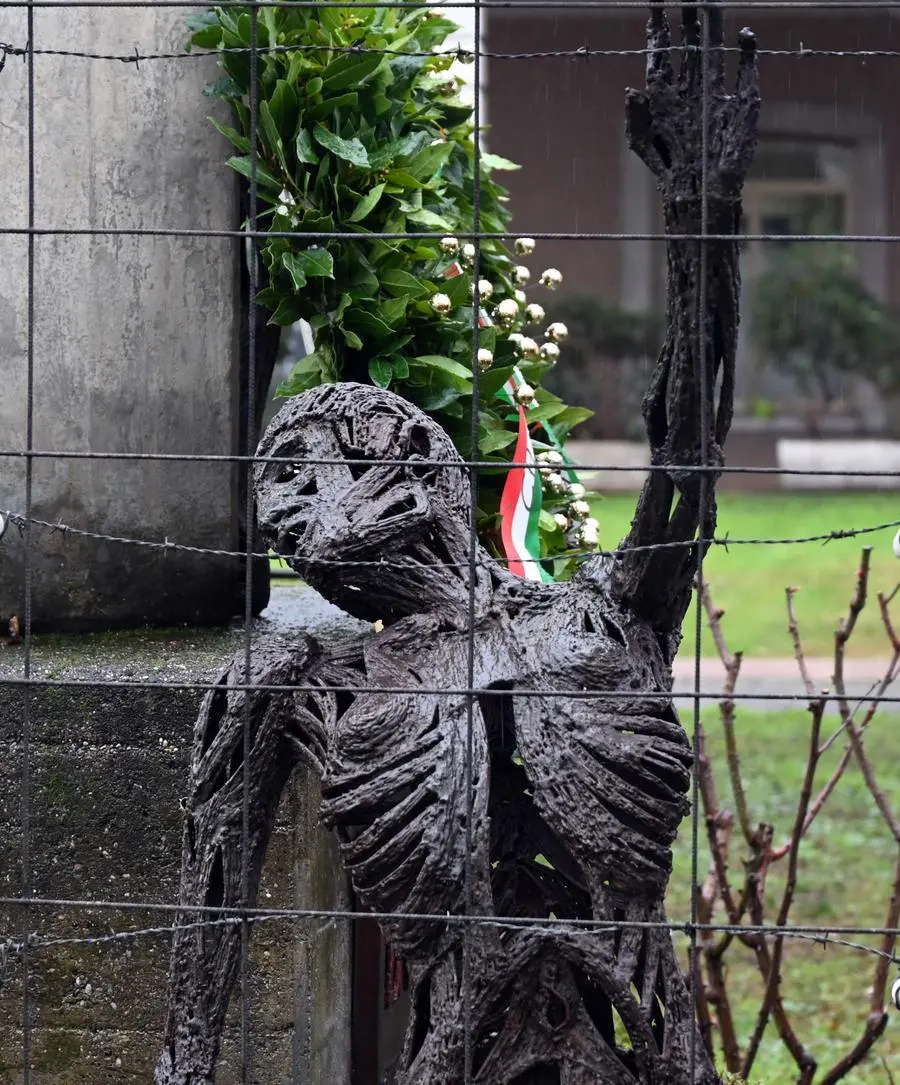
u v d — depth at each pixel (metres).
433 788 2.13
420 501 2.42
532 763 2.18
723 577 11.09
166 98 3.39
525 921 2.07
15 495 3.42
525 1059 2.09
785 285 14.95
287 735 2.38
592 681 2.24
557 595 2.45
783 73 13.90
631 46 13.27
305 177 3.23
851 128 14.17
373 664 2.33
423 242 3.41
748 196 14.80
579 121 13.65
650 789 2.18
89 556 3.45
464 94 4.14
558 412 3.67
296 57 3.18
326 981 3.11
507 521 3.13
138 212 3.41
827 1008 4.55
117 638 3.42
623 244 14.18
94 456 2.05
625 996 2.07
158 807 3.06
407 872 2.12
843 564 11.43
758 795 6.42
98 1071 3.09
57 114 3.36
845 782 6.62
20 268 3.39
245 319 3.59
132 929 3.07
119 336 3.43
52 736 3.08
